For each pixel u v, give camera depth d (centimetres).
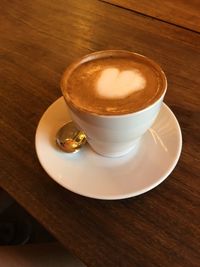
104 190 24
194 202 24
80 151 27
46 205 24
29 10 44
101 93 25
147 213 23
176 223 22
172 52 36
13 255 31
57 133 27
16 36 40
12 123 30
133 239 22
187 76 33
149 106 23
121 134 24
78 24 41
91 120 23
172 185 25
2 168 27
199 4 42
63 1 45
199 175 25
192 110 30
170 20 40
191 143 27
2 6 46
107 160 26
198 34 38
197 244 21
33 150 28
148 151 26
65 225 23
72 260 32
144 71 26
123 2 44
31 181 26
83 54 37
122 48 37
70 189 24
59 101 30
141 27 40
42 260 32
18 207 57
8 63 36
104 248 22
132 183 24
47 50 38
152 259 21
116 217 23
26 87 33
